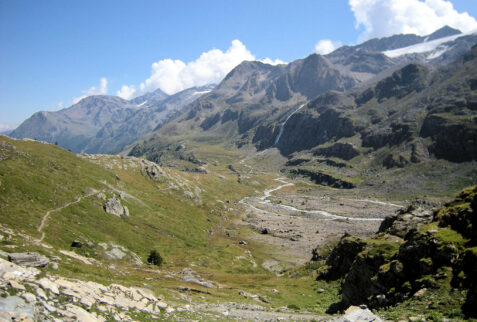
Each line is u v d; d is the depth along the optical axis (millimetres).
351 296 43531
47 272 25031
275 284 69625
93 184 135250
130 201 147625
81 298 22984
